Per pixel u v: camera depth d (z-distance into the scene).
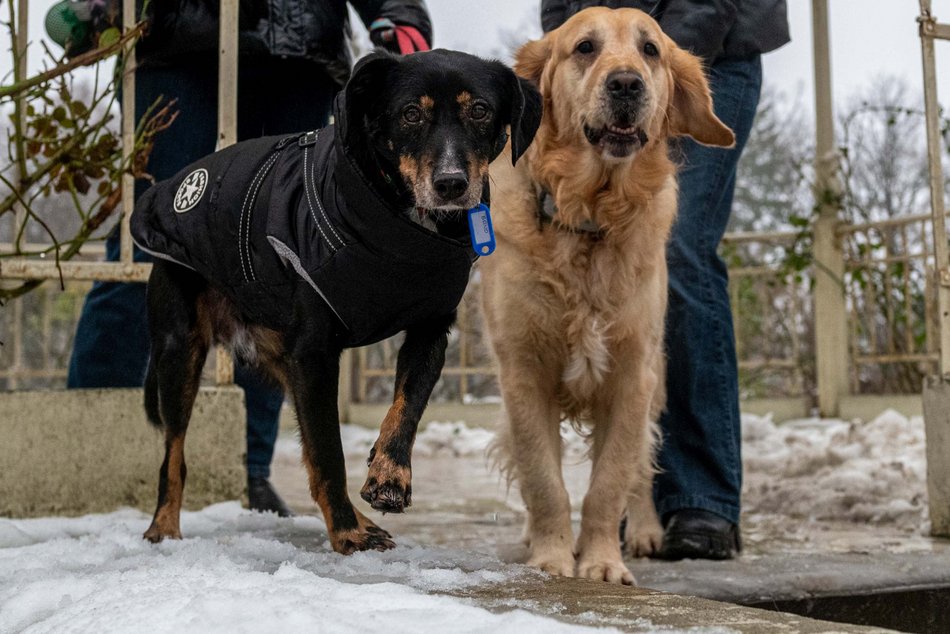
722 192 3.70
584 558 3.04
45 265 3.78
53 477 3.68
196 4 3.86
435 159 2.53
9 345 10.61
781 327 9.67
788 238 9.01
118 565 2.44
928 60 3.94
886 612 2.84
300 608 1.77
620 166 3.10
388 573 2.37
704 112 3.40
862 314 8.87
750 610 1.96
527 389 3.20
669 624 1.84
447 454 8.32
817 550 3.46
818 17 8.45
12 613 2.00
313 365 2.69
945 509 3.73
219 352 3.92
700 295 3.61
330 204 2.55
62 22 3.91
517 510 4.63
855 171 18.56
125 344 4.14
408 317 2.68
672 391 3.59
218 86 4.00
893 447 5.75
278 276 2.71
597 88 3.05
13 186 3.64
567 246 3.13
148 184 4.10
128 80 3.75
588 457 3.55
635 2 3.68
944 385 3.74
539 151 3.22
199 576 2.15
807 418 9.02
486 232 2.58
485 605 2.03
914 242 10.25
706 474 3.52
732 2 3.58
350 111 2.53
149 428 3.79
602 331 3.14
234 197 2.83
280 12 3.92
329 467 2.71
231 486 3.84
